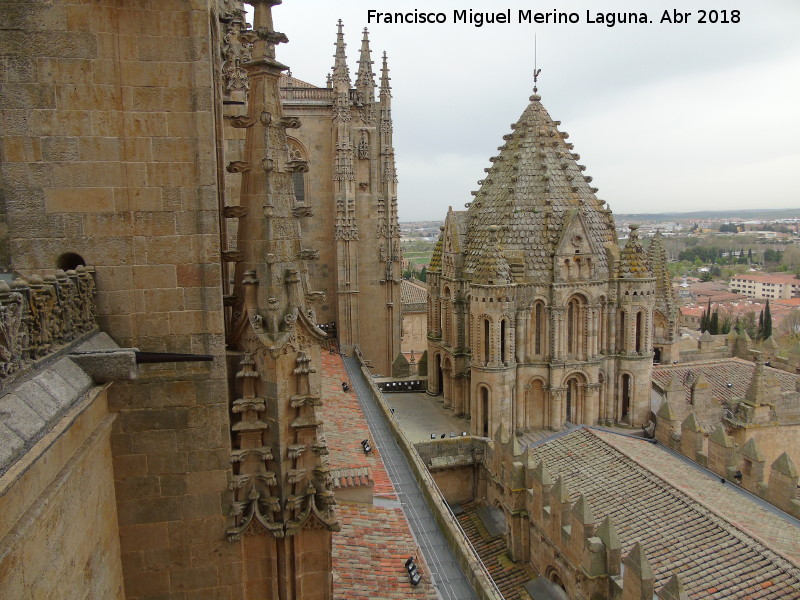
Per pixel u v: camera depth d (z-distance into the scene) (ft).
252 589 53.01
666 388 149.79
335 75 170.30
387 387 176.45
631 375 142.82
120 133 46.83
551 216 139.54
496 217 145.89
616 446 120.78
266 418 51.26
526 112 152.56
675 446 131.85
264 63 49.32
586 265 137.80
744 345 218.18
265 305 50.26
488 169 160.86
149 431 49.73
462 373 155.12
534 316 138.72
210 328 49.57
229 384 51.57
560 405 139.23
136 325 48.88
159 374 49.26
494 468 124.67
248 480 51.37
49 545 34.58
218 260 49.11
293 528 51.26
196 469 50.65
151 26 46.14
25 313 37.06
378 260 183.93
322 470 51.93
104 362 42.42
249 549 52.29
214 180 48.34
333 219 180.04
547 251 137.69
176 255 48.65
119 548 50.37
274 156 50.29
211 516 51.39
